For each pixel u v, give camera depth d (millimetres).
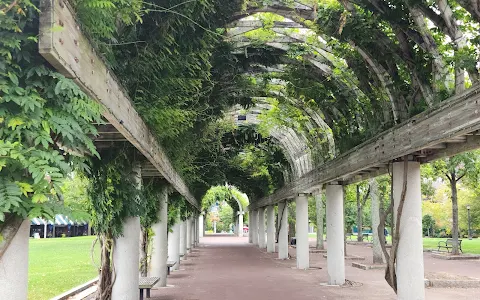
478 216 38219
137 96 6098
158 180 11570
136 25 5629
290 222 38188
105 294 7309
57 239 42750
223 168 24109
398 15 6648
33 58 2945
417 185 7602
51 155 2861
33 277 14430
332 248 12867
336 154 11789
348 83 10414
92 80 3611
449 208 41375
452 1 5887
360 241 35750
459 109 5336
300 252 17562
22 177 2826
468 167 19500
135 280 7445
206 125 11219
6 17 2668
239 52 10219
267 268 17797
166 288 12211
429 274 14531
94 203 6574
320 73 11039
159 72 6332
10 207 2672
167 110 6504
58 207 2955
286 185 19781
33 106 2768
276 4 8242
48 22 2740
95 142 6238
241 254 26125
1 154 2574
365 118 9977
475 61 5625
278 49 10492
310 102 12203
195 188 22938
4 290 2902
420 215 7637
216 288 12188
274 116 15477
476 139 6168
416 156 7574
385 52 7621
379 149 8031
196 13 6172
